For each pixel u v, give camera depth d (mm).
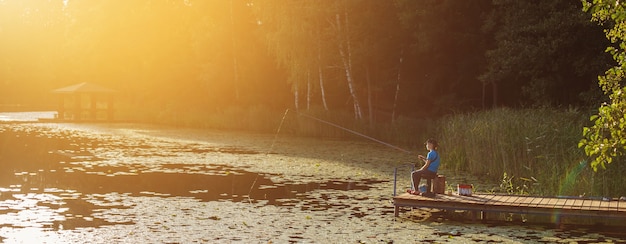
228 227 11242
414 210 13359
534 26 26297
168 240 10109
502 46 28250
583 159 15906
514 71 28297
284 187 16500
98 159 22750
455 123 23766
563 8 26672
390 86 44594
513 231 11383
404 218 12414
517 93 36938
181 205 13406
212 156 24609
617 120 8562
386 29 40312
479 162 20484
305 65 40438
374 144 32156
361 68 43844
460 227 11664
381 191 16000
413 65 42781
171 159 23219
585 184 14594
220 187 16297
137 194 14828
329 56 40844
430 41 36125
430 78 42062
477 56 37438
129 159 22938
